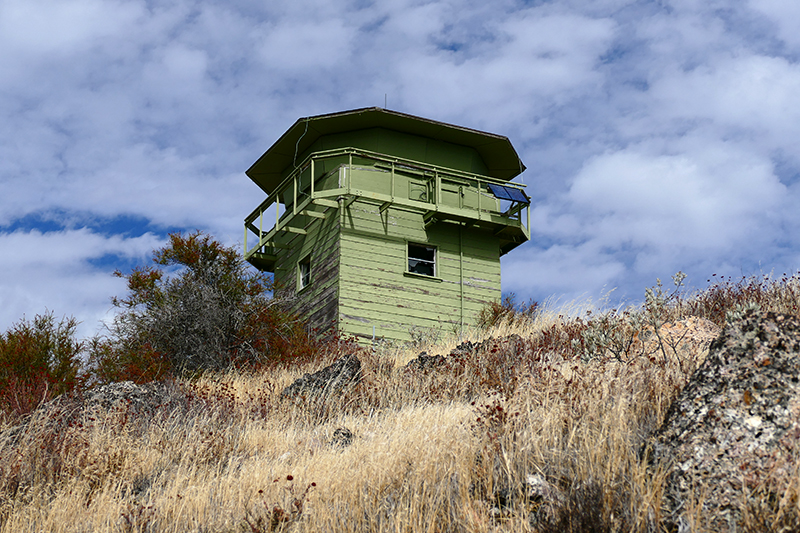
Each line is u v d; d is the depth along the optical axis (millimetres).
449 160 22750
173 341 16406
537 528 5086
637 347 8594
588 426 6223
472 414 8125
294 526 5875
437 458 6457
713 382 5328
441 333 20344
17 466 7656
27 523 6672
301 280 22422
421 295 20938
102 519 6656
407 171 21875
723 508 4535
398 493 6117
